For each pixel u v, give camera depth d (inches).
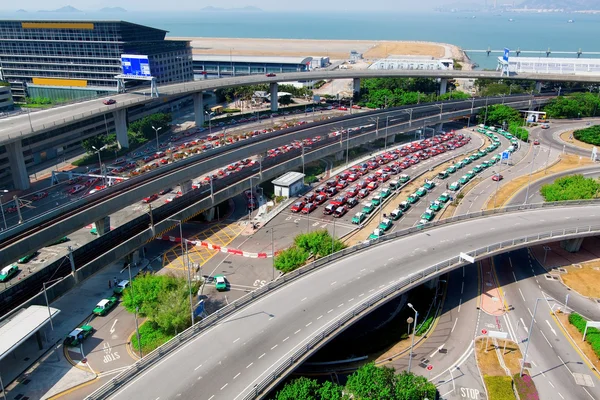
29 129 6624.0
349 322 3243.1
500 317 3988.7
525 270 4707.2
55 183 6776.6
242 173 6245.1
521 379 3289.9
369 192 6481.3
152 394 2640.3
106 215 4719.5
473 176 7047.2
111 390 2662.4
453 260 3993.6
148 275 3919.8
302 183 6638.8
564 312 4057.6
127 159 7869.1
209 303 4077.3
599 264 4827.8
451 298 4259.4
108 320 3892.7
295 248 4338.1
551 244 5251.0
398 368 3405.5
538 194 6314.0
